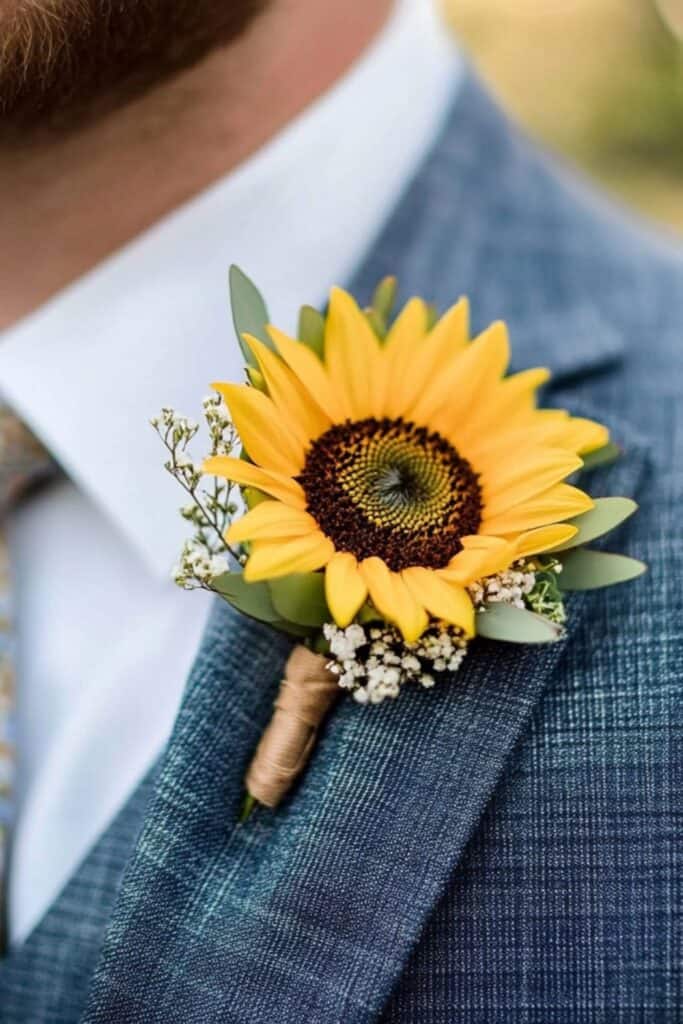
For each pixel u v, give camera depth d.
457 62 0.54
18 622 0.52
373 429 0.41
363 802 0.41
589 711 0.43
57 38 0.41
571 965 0.41
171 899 0.42
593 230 0.53
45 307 0.48
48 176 0.45
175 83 0.44
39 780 0.50
